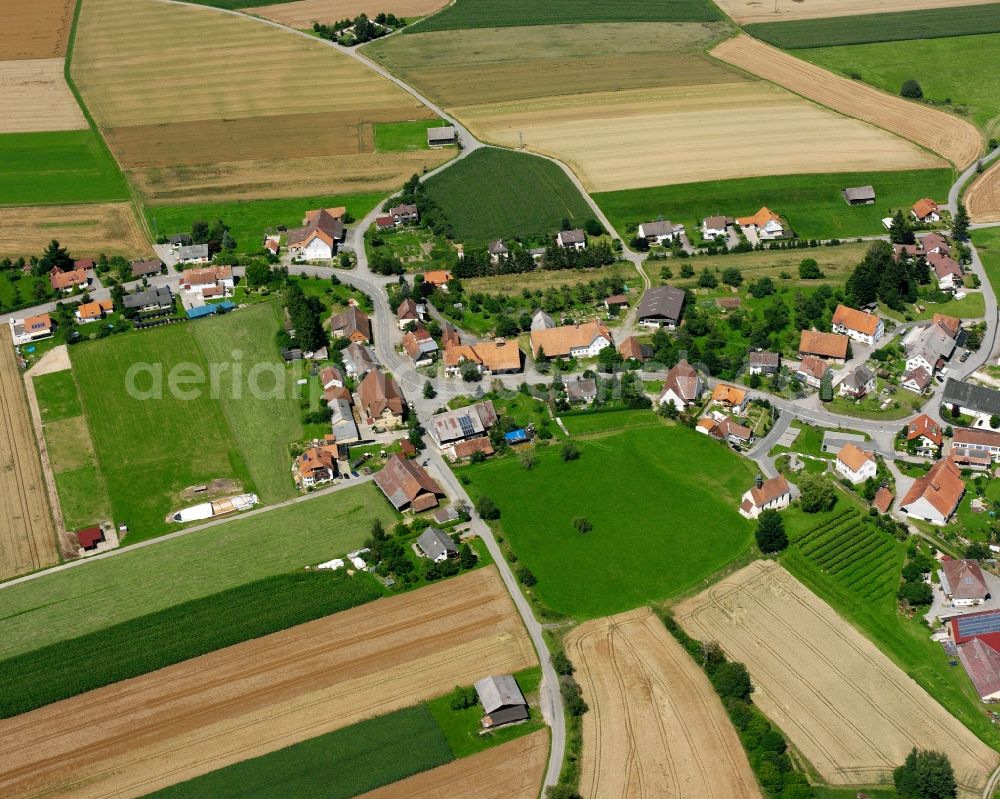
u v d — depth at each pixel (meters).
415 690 147.50
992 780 133.62
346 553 173.00
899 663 151.00
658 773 134.38
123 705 147.75
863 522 177.12
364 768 135.88
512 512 180.62
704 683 147.12
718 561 169.25
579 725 141.25
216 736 142.25
